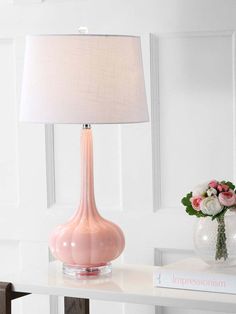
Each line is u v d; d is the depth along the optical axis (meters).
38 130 3.25
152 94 3.07
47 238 3.27
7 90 3.29
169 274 2.61
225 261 2.60
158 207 3.11
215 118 3.01
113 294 2.58
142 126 3.10
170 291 2.58
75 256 2.73
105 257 2.74
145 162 3.10
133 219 3.12
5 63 3.29
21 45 3.24
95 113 2.57
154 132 3.09
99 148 3.17
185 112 3.05
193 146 3.04
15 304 3.34
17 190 3.32
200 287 2.56
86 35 2.57
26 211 3.29
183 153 3.06
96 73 2.58
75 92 2.57
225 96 2.99
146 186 3.10
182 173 3.07
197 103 3.03
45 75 2.60
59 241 2.75
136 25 3.08
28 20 3.22
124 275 2.79
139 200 3.12
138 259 3.13
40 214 3.27
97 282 2.70
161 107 3.08
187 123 3.05
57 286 2.66
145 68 3.07
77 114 2.57
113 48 2.59
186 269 2.60
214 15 2.97
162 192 3.10
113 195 3.17
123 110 2.60
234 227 2.60
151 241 3.11
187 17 3.01
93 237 2.72
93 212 2.78
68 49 2.58
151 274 2.80
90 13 3.13
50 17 3.19
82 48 2.57
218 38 2.98
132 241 3.14
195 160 3.05
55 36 2.59
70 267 2.79
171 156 3.08
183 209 3.07
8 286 2.70
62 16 3.18
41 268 2.91
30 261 3.31
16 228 3.31
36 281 2.72
